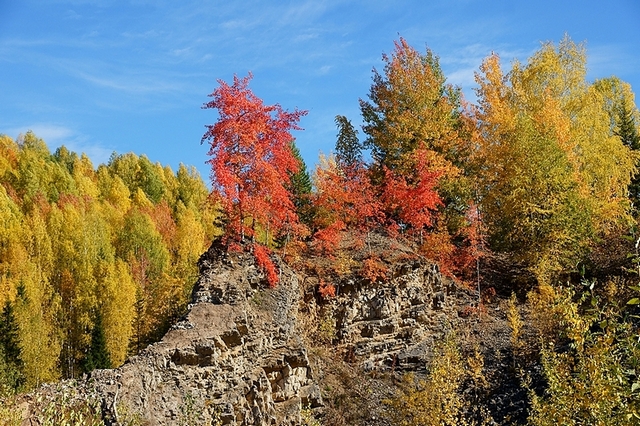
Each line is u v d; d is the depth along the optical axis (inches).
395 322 1183.6
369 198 1343.5
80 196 2824.8
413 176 1428.4
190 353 798.5
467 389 1024.2
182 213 2982.3
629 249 1304.1
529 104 1547.7
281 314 983.0
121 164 3486.7
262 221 1070.4
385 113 1545.3
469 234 1350.9
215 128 1000.2
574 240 1289.4
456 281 1333.7
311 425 834.2
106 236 2338.8
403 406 951.0
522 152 1355.8
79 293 1916.8
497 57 1584.6
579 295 1209.4
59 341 1750.7
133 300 1871.3
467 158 1517.0
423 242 1385.3
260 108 1037.2
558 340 1084.5
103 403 669.3
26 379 1438.2
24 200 2514.8
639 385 354.3
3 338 1460.4
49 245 2111.2
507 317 1231.5
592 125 1534.2
